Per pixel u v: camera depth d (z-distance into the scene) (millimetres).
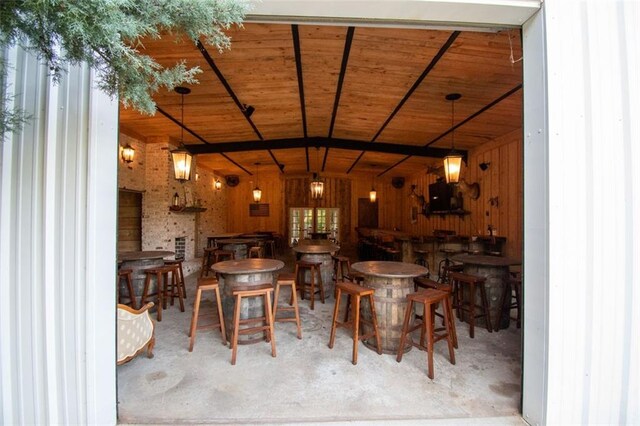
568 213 1671
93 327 1636
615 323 1698
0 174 1567
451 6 1630
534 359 1755
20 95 1499
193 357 2637
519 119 4324
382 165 8453
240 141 6262
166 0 1104
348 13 1683
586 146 1686
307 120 5023
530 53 1762
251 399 2010
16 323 1595
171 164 5793
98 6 933
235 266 3127
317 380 2254
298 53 2895
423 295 2498
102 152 1672
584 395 1688
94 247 1638
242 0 1286
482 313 3410
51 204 1604
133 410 1883
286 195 10234
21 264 1595
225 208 9992
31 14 971
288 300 4566
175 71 1296
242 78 3416
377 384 2201
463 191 5840
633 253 1703
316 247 4953
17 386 1599
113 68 1187
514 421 1815
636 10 1729
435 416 1843
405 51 2799
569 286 1674
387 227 10062
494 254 4820
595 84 1695
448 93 3617
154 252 4203
